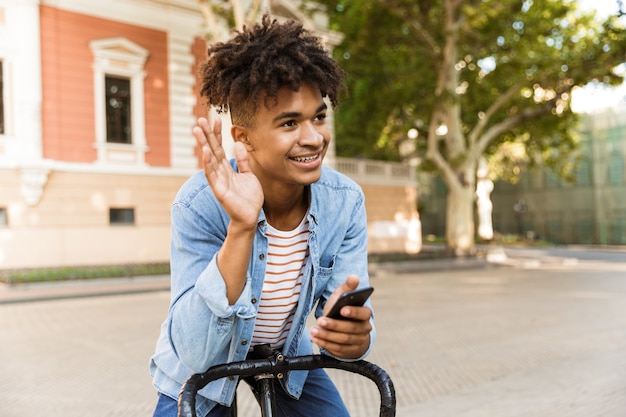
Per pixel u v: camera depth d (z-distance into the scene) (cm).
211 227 152
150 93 1823
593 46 2089
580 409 455
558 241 3869
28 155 1585
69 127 1667
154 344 752
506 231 4175
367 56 2283
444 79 2225
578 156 2584
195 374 138
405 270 1894
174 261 154
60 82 1655
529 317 936
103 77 1727
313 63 143
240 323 145
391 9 2086
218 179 126
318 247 164
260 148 143
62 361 662
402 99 2339
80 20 1689
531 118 2361
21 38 1590
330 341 135
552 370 584
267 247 158
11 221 1584
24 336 821
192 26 1891
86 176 1691
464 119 2620
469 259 2286
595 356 643
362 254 177
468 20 1984
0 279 1427
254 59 140
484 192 3488
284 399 185
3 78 1587
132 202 1772
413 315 973
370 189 2478
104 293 1310
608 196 3628
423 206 4041
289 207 159
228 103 149
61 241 1648
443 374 581
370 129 2552
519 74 2241
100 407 494
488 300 1166
